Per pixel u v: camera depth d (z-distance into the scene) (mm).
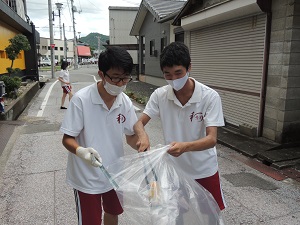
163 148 1695
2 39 10789
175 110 1948
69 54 65000
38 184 3562
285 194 3348
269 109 5102
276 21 4781
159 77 15086
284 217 2867
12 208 2998
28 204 3082
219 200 2125
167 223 1524
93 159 1582
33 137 5625
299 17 4469
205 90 1875
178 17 8086
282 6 4633
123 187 1615
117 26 26578
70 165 1872
